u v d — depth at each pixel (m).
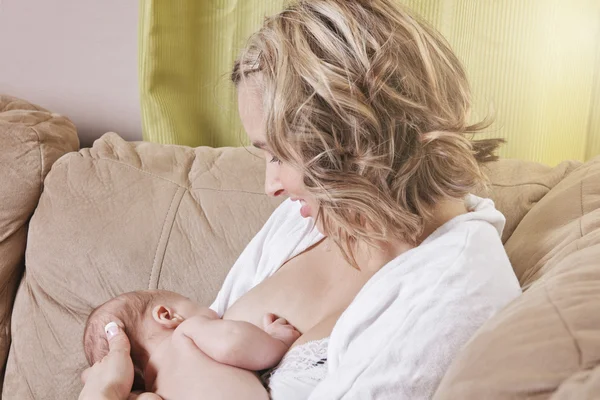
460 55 1.60
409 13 0.93
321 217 0.93
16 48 1.93
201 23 1.73
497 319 0.66
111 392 1.00
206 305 1.37
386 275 0.87
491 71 1.61
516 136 1.63
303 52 0.83
